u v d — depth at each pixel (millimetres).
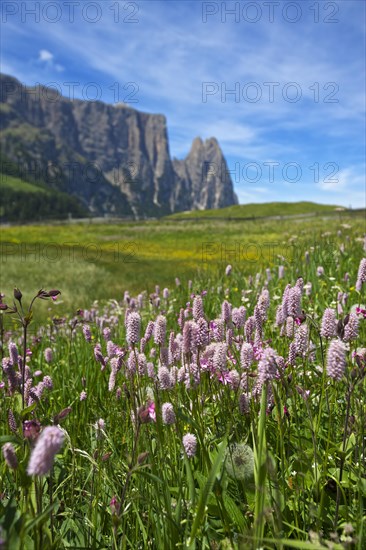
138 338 2518
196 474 2221
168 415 2139
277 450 2541
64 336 6477
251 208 101250
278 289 6680
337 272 7125
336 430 2701
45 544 1792
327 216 52531
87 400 3596
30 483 1782
